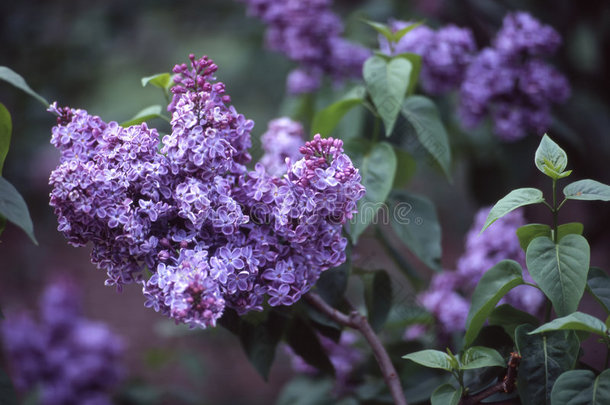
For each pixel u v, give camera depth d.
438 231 0.78
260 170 0.63
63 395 1.04
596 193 0.63
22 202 0.61
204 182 0.62
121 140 0.62
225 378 1.57
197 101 0.61
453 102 1.20
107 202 0.60
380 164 0.75
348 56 1.06
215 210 0.61
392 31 0.93
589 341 1.23
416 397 0.82
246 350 0.71
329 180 0.60
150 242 0.61
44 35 1.55
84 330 1.10
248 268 0.62
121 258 0.62
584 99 1.24
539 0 1.22
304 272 0.63
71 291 1.13
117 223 0.60
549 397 0.63
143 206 0.61
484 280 0.67
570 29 1.24
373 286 0.77
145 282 0.60
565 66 1.21
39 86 1.48
